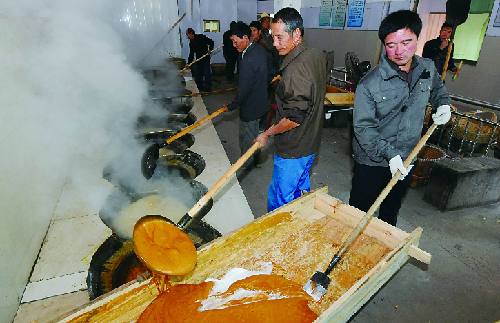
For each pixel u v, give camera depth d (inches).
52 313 87.7
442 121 100.3
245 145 180.4
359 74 262.8
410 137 102.9
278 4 280.1
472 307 103.8
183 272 72.6
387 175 112.2
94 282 90.4
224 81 488.7
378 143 98.6
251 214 130.5
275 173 121.0
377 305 104.3
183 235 81.1
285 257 88.7
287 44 100.3
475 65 282.8
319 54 105.1
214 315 69.3
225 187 149.3
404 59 86.6
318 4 467.8
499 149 200.2
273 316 69.5
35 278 99.5
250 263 86.6
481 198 159.6
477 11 274.5
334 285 80.5
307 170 122.2
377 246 91.3
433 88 111.0
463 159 163.0
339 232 97.3
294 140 110.3
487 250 130.3
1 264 84.3
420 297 107.3
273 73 237.0
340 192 177.2
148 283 72.5
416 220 149.9
